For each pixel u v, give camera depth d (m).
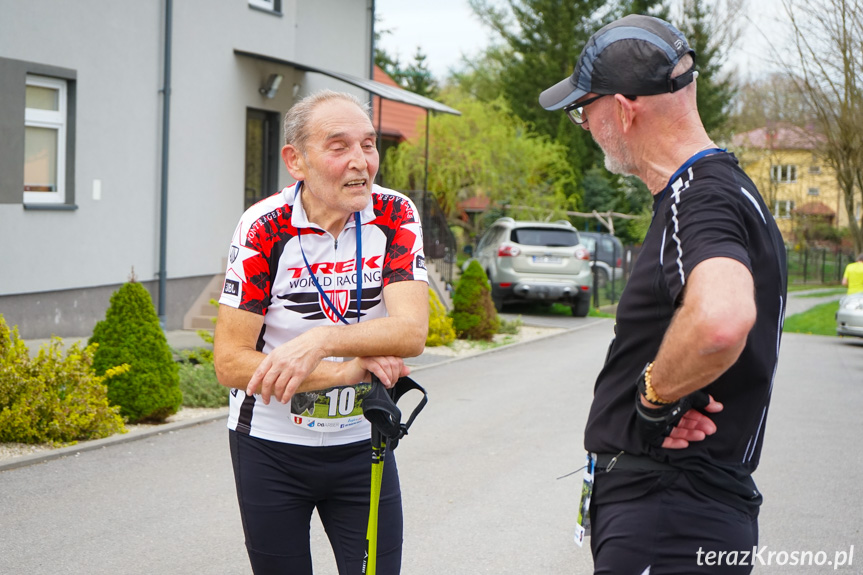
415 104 15.77
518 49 39.19
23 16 10.45
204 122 13.69
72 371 6.65
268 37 15.05
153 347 7.31
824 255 37.06
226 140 14.23
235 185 14.52
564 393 9.66
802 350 15.27
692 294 1.74
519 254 18.03
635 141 2.11
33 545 4.51
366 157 2.44
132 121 12.26
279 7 15.42
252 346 2.51
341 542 2.72
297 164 2.49
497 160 26.73
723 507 2.00
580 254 18.20
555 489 5.87
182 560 4.37
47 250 10.89
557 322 17.78
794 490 5.99
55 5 10.89
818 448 7.34
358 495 2.67
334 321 2.57
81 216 11.42
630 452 2.06
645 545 2.01
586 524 2.20
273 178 15.98
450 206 26.00
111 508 5.14
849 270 17.19
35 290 10.73
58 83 11.15
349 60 18.23
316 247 2.54
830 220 50.31
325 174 2.42
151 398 7.21
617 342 2.12
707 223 1.85
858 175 26.45
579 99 2.20
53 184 11.21
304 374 2.33
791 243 43.06
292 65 15.17
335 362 2.51
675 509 2.00
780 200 41.62
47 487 5.52
